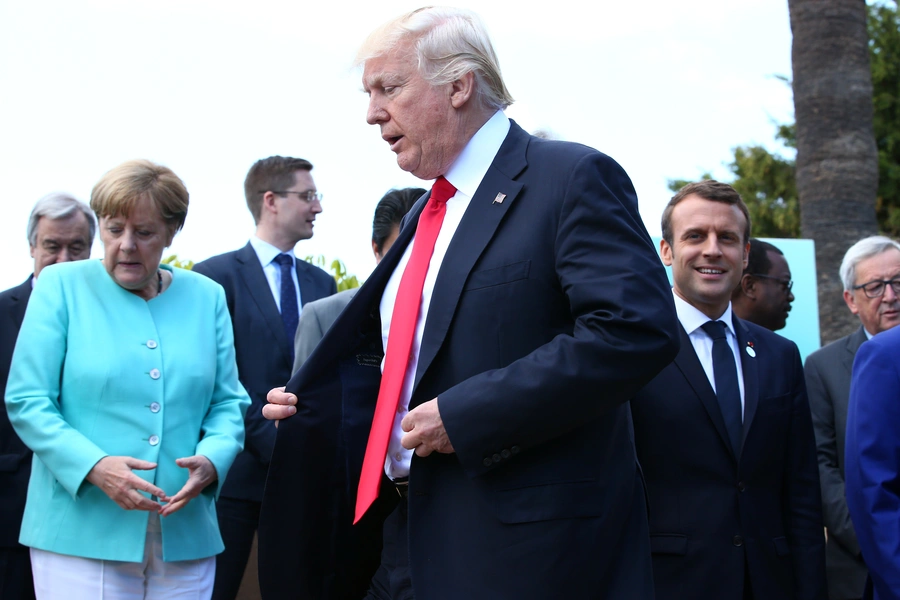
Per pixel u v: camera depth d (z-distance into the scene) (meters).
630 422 1.95
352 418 2.14
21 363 2.61
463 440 1.65
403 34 1.89
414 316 1.92
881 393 2.59
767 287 4.20
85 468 2.46
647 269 1.70
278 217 4.23
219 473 2.69
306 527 2.11
